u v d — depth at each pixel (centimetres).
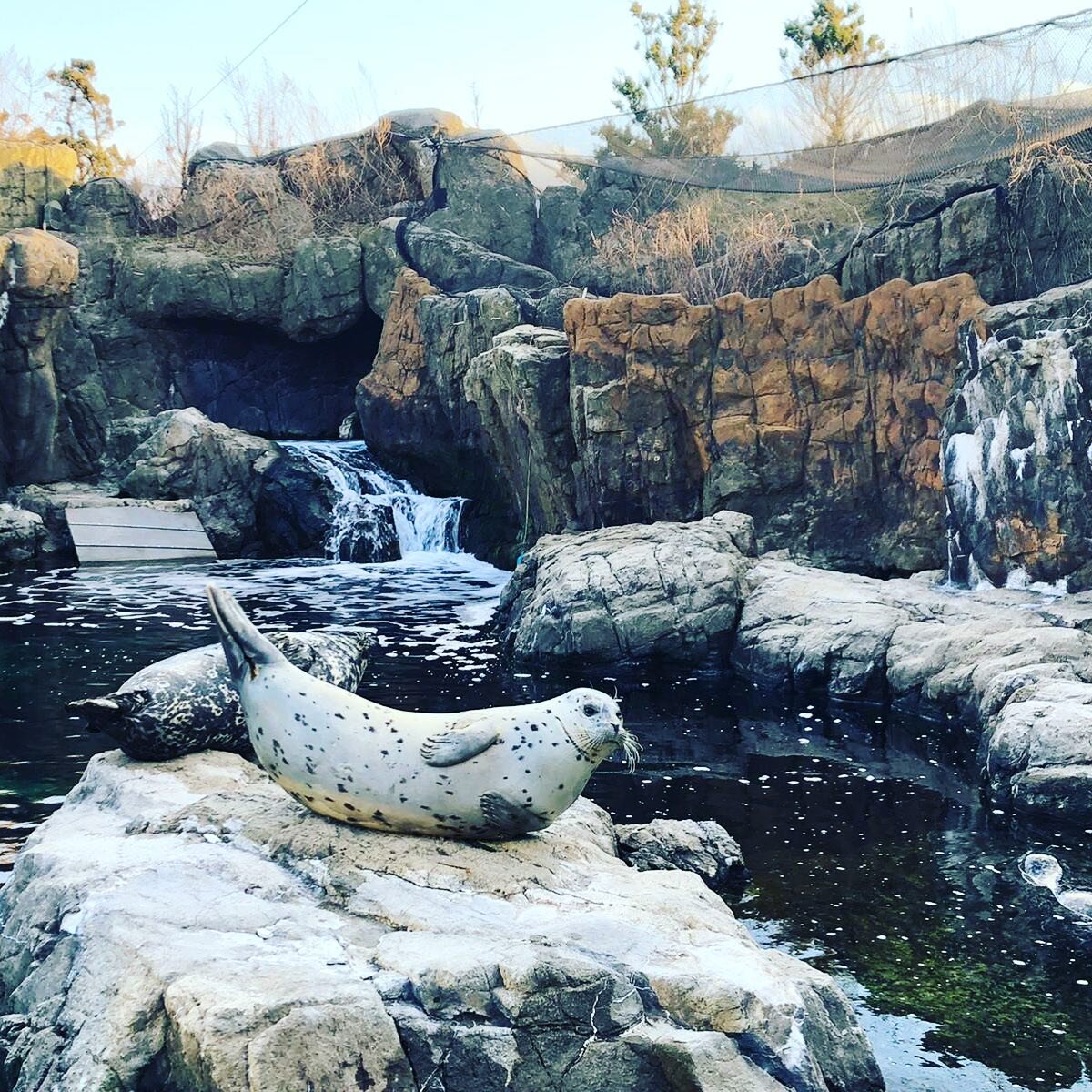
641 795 823
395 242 2434
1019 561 1273
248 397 2569
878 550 1502
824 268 1902
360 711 508
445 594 1648
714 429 1594
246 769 630
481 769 496
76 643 1291
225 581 1755
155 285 2422
